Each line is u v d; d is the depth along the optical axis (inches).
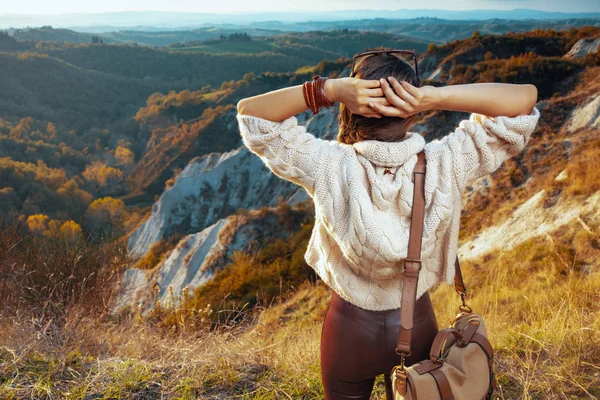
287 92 45.9
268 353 105.6
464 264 515.2
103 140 6048.2
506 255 437.1
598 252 349.4
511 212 638.5
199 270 1134.4
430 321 55.0
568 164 650.2
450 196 47.4
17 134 5403.5
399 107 43.5
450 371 48.6
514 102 46.1
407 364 54.3
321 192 47.6
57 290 160.1
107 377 93.0
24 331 110.8
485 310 198.1
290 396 87.4
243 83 5585.6
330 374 55.7
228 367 97.3
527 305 192.9
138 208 3855.8
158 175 4222.4
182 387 89.9
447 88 44.6
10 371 92.7
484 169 48.2
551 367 88.7
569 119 1027.3
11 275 169.3
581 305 143.0
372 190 46.4
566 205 500.4
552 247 397.1
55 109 6678.2
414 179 47.2
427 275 52.7
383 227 46.3
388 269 48.5
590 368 89.3
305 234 831.7
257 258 806.5
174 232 2304.4
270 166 48.4
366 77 46.1
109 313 177.6
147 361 103.0
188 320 131.4
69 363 97.2
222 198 2287.2
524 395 78.9
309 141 47.9
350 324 52.7
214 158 2461.9
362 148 46.5
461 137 47.9
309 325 194.5
